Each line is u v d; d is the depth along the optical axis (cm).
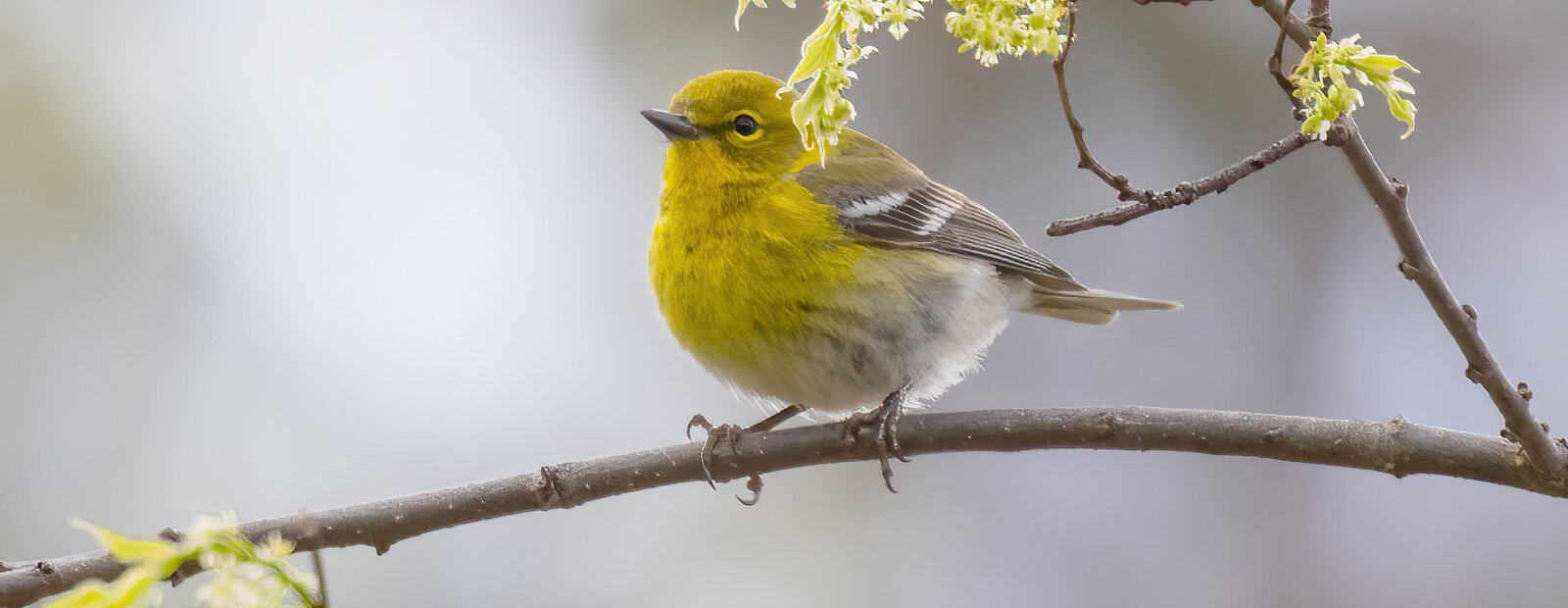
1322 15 566
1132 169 1536
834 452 754
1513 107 1519
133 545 491
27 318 1309
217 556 498
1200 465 1445
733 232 834
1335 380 1488
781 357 839
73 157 1355
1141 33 1553
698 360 873
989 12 530
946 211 913
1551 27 1518
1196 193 593
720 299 833
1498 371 610
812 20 1519
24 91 1353
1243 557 1409
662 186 880
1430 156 1528
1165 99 1550
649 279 888
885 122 1567
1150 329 1509
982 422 732
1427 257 605
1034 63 1558
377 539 718
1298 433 667
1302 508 1441
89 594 482
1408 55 1543
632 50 1538
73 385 1302
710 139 850
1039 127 1551
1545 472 614
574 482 741
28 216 1335
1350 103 550
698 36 1531
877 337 843
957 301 883
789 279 826
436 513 723
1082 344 1507
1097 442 705
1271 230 1536
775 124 858
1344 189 1529
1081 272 1521
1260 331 1505
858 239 850
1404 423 655
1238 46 1541
